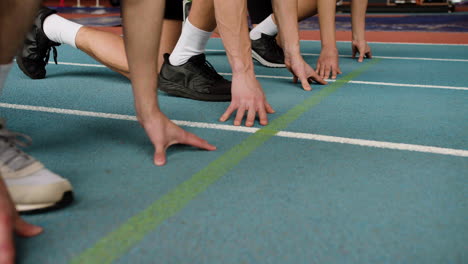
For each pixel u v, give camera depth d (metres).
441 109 2.09
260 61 3.35
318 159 1.46
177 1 2.51
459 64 3.38
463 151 1.54
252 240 0.98
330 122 1.88
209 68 2.34
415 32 6.04
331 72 3.06
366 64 3.42
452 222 1.06
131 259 0.92
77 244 0.97
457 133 1.73
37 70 2.73
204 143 1.52
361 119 1.92
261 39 3.28
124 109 2.09
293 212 1.10
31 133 1.72
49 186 1.08
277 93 2.43
